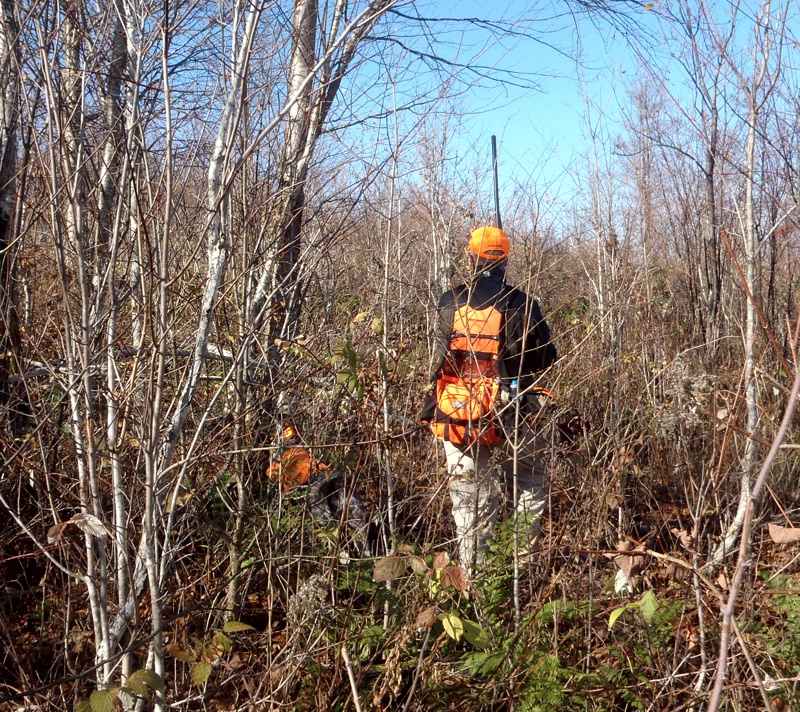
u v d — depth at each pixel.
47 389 3.06
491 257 3.26
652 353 4.57
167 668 2.71
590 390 3.83
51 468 2.91
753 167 3.50
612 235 4.80
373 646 2.72
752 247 3.01
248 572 2.89
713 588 1.97
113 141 2.52
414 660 2.59
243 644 2.79
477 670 2.53
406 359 3.84
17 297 3.09
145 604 2.69
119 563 2.26
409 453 3.60
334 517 3.15
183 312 2.85
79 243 2.19
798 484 3.76
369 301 3.85
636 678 2.54
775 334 4.21
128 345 2.99
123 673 2.17
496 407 3.11
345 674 2.51
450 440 3.19
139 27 2.36
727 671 2.32
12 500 3.04
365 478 3.31
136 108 2.29
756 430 2.88
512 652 2.56
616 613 2.34
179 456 2.78
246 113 2.71
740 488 3.17
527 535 3.02
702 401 2.93
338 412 3.25
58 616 2.79
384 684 2.38
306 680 2.52
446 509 3.71
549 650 2.60
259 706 2.37
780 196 4.09
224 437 2.95
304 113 3.08
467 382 3.18
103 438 2.54
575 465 3.41
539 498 3.35
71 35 2.43
